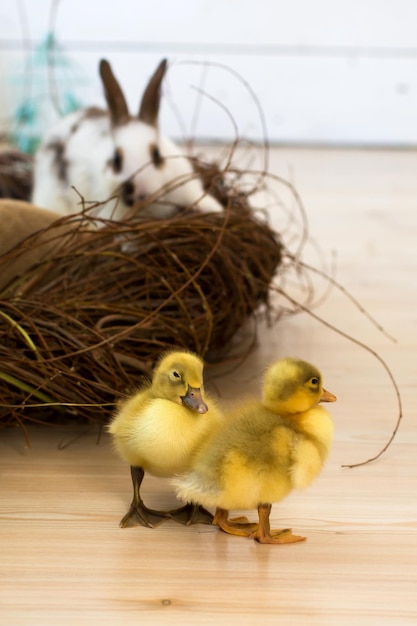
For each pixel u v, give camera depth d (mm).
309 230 2273
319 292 1764
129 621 1012
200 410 1073
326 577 1061
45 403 1221
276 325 1592
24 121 3104
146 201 1424
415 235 2232
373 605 1031
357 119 3453
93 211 1541
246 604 1030
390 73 3402
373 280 1850
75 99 3238
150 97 1578
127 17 3283
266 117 3439
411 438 1282
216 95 3393
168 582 1052
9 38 3238
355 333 1566
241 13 3316
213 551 1090
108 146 1577
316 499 1166
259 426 1062
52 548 1091
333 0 3320
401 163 3193
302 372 1065
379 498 1169
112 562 1074
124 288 1330
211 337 1368
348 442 1271
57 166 1630
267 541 1098
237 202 1545
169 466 1096
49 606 1025
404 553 1092
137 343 1297
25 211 1343
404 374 1438
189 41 3332
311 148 3451
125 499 1165
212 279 1372
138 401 1118
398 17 3340
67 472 1208
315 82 3408
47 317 1260
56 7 3137
